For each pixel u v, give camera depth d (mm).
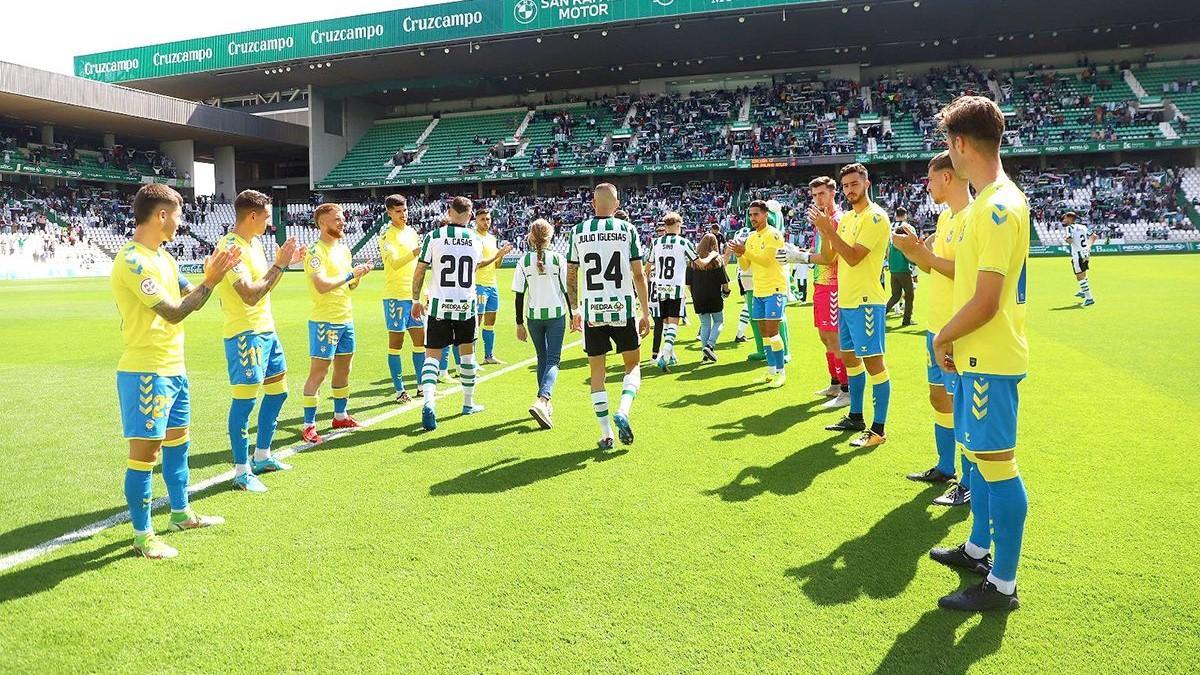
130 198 42062
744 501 3941
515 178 40594
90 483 4453
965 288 2783
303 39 37906
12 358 9609
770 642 2549
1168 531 3438
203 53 40125
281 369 4625
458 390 7336
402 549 3359
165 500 4141
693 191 39125
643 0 32875
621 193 39719
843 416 5887
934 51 38719
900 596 2879
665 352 8195
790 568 3123
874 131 37469
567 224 38344
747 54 38625
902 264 11508
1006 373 2709
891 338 10406
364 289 23484
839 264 5211
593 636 2600
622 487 4191
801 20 33125
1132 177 34750
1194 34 35844
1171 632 2582
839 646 2525
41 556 3354
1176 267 23266
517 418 6031
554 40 35656
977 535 3088
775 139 38156
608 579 3031
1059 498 3883
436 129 46531
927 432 5340
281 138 43906
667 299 8320
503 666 2426
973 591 2777
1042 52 39062
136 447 3314
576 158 40469
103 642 2605
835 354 6344
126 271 3225
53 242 35531
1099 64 38875
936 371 4094
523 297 5984
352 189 45656
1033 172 36688
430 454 4965
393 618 2742
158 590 2996
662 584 2982
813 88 40906
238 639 2613
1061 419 5520
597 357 5133
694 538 3447
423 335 7125
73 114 36219
